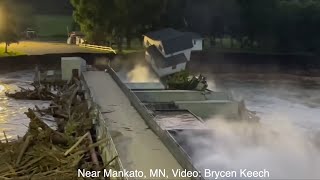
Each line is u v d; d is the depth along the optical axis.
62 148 22.39
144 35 84.69
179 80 47.53
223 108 40.28
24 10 96.94
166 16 95.25
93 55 79.25
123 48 93.81
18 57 71.81
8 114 38.12
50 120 34.44
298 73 82.44
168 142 20.09
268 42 105.88
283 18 104.81
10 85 55.84
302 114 46.97
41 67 67.62
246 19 106.38
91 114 27.97
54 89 48.50
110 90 36.38
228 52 92.56
